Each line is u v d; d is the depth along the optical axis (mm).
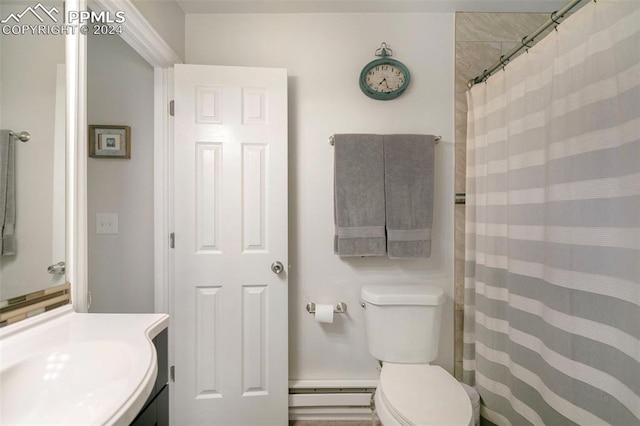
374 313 1458
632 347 839
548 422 1099
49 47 863
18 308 771
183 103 1472
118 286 1589
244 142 1509
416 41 1656
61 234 898
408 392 1136
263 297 1536
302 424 1586
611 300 891
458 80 1650
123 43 1570
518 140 1253
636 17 820
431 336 1433
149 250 1596
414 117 1660
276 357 1537
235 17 1636
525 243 1218
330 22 1649
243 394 1524
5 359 629
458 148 1657
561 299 1032
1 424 576
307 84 1646
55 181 879
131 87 1573
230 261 1508
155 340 821
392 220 1548
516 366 1268
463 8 1620
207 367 1502
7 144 757
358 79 1654
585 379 956
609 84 883
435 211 1669
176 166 1474
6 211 748
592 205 935
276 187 1526
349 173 1559
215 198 1498
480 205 1512
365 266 1662
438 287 1661
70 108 921
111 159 1574
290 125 1646
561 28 1040
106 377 677
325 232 1658
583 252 961
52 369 663
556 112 1052
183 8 1586
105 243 1577
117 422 476
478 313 1522
